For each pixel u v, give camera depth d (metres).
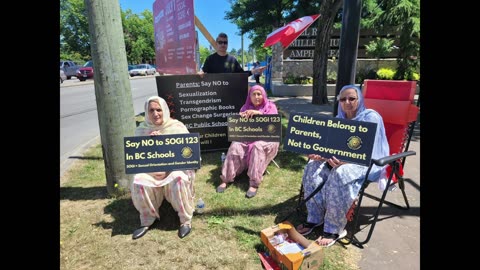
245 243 2.67
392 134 3.32
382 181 2.73
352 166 2.62
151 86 20.86
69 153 5.61
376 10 12.49
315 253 2.24
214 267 2.39
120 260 2.50
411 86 3.24
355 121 2.51
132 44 51.25
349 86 2.80
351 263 2.41
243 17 17.64
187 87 4.63
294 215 3.11
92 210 3.30
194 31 4.98
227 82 4.72
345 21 3.29
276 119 3.63
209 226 2.95
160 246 2.66
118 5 3.24
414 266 2.35
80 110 10.62
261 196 3.54
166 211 3.20
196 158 2.79
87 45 43.78
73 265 2.45
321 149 2.66
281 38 4.79
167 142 2.76
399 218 3.02
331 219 2.66
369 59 12.79
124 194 3.59
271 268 2.34
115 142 3.42
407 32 11.03
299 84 12.66
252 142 3.73
